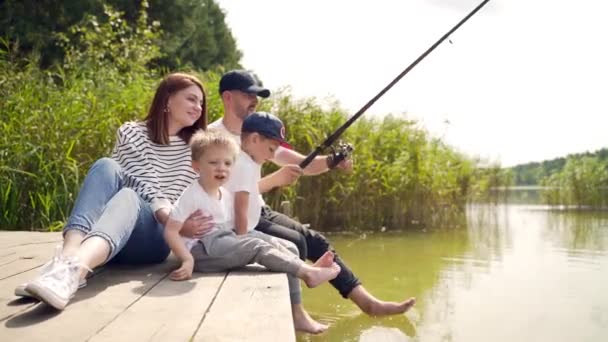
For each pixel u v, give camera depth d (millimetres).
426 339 2795
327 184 7266
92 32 8625
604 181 12336
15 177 4797
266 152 2857
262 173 6555
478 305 3457
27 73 5801
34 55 6973
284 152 3709
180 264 2711
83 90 5941
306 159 3596
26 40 10617
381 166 8023
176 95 2768
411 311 3314
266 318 1798
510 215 10641
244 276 2430
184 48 16562
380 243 6266
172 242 2426
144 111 5625
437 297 3650
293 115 7188
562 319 3146
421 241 6453
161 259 2729
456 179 9852
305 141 7129
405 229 7879
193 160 2549
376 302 3219
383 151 8398
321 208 7340
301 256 3143
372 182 7516
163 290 2174
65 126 5145
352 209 7504
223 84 3320
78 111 5320
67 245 2143
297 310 2922
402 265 4789
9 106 5270
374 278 4250
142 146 2701
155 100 2775
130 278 2391
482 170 11742
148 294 2111
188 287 2227
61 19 11070
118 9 12336
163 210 2545
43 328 1700
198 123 2891
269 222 3182
